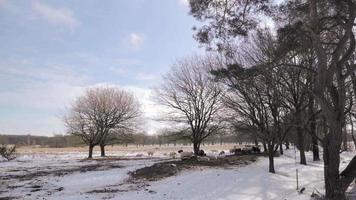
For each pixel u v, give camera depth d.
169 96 52.03
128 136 63.97
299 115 31.28
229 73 23.55
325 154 20.19
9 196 19.14
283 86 30.89
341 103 19.06
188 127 46.94
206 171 26.22
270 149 29.03
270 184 23.06
